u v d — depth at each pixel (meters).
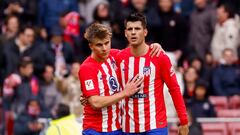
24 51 31.52
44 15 33.47
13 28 32.22
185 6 34.50
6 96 30.08
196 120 28.55
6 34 32.19
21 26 32.41
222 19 32.78
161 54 18.42
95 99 18.39
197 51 32.72
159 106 18.48
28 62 30.08
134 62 18.45
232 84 31.38
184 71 30.44
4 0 33.75
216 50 32.62
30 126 29.03
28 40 31.59
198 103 29.61
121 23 31.89
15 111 29.59
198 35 32.84
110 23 32.25
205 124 28.75
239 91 31.38
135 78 18.38
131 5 32.72
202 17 32.88
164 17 32.94
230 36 32.50
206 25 32.84
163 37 32.91
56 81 29.69
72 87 28.88
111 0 34.19
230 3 35.19
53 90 29.77
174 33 32.91
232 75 31.39
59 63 31.47
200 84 29.61
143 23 18.30
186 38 33.06
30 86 29.94
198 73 31.42
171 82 18.45
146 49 18.47
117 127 18.69
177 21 32.91
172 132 28.16
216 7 34.06
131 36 18.23
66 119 22.80
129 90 18.22
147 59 18.42
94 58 18.67
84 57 32.47
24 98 29.72
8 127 29.56
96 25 18.36
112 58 18.69
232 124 28.83
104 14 32.44
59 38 31.91
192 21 32.97
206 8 33.00
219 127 28.75
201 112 29.47
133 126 18.48
